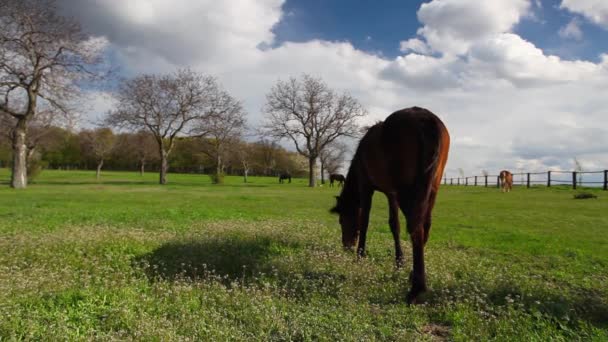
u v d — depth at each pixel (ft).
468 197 76.28
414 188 14.67
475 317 13.32
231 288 16.44
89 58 105.81
